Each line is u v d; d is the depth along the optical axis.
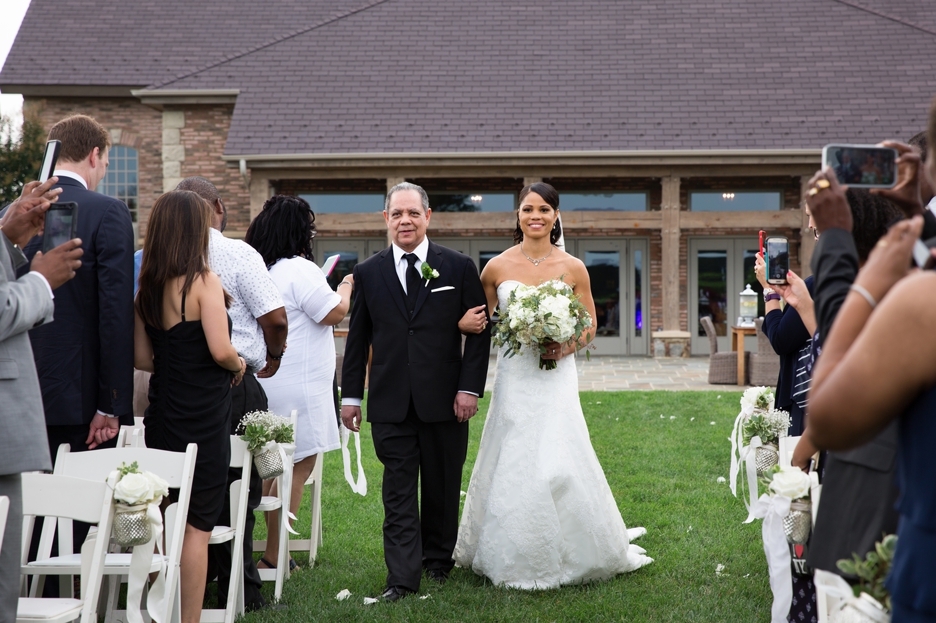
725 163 15.80
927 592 1.35
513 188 17.48
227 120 17.53
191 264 3.25
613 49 18.25
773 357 11.66
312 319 4.41
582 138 16.08
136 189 17.91
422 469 4.21
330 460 7.19
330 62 18.00
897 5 19.61
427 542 4.26
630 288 17.53
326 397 4.48
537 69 17.83
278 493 4.23
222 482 3.35
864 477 2.19
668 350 16.33
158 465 3.09
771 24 18.64
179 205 3.30
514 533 3.95
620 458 6.86
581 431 4.12
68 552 3.39
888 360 1.33
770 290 3.48
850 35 18.20
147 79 17.80
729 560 4.36
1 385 2.36
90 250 3.45
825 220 1.83
